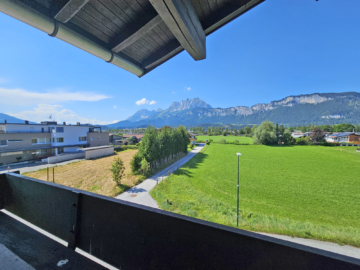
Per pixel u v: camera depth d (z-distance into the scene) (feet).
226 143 208.74
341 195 48.60
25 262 3.25
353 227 32.45
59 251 3.60
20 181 4.95
